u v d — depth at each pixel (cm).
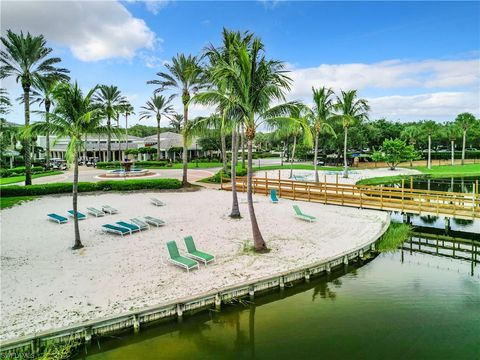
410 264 1399
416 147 7344
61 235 1591
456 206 1886
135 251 1362
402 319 939
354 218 1938
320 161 6488
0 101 2941
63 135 1386
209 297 973
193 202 2422
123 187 2927
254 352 800
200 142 6481
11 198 2556
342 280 1234
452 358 752
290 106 1312
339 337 851
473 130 6906
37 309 905
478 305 1021
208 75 1953
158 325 907
